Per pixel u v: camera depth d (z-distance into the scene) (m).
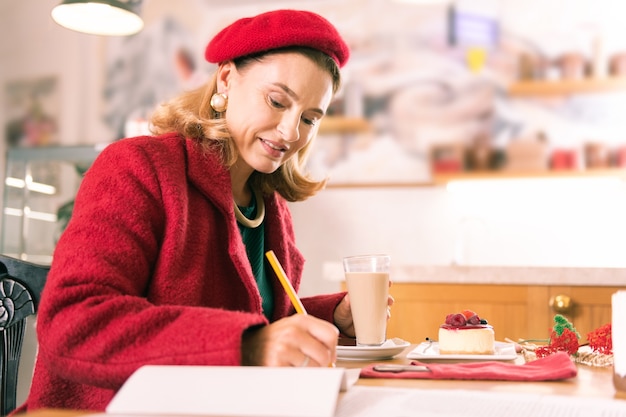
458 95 3.55
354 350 1.13
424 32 3.61
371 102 3.65
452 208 3.58
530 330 2.50
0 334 1.22
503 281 2.53
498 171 3.49
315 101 1.19
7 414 1.22
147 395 0.66
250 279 1.15
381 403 0.71
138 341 0.82
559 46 3.45
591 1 3.42
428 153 3.57
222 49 1.20
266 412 0.62
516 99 3.49
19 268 1.25
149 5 3.94
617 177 3.36
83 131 4.00
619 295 0.81
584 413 0.67
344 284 2.75
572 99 3.42
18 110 4.09
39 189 3.73
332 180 3.66
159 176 1.07
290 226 1.52
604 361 1.07
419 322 2.60
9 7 4.15
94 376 0.82
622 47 3.38
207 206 1.15
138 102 3.94
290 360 0.79
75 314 0.84
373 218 3.67
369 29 3.67
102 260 0.92
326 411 0.62
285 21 1.15
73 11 2.69
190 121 1.19
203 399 0.65
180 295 1.06
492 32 3.53
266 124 1.18
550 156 3.43
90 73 4.01
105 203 0.99
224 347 0.79
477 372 0.91
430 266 2.60
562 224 3.46
